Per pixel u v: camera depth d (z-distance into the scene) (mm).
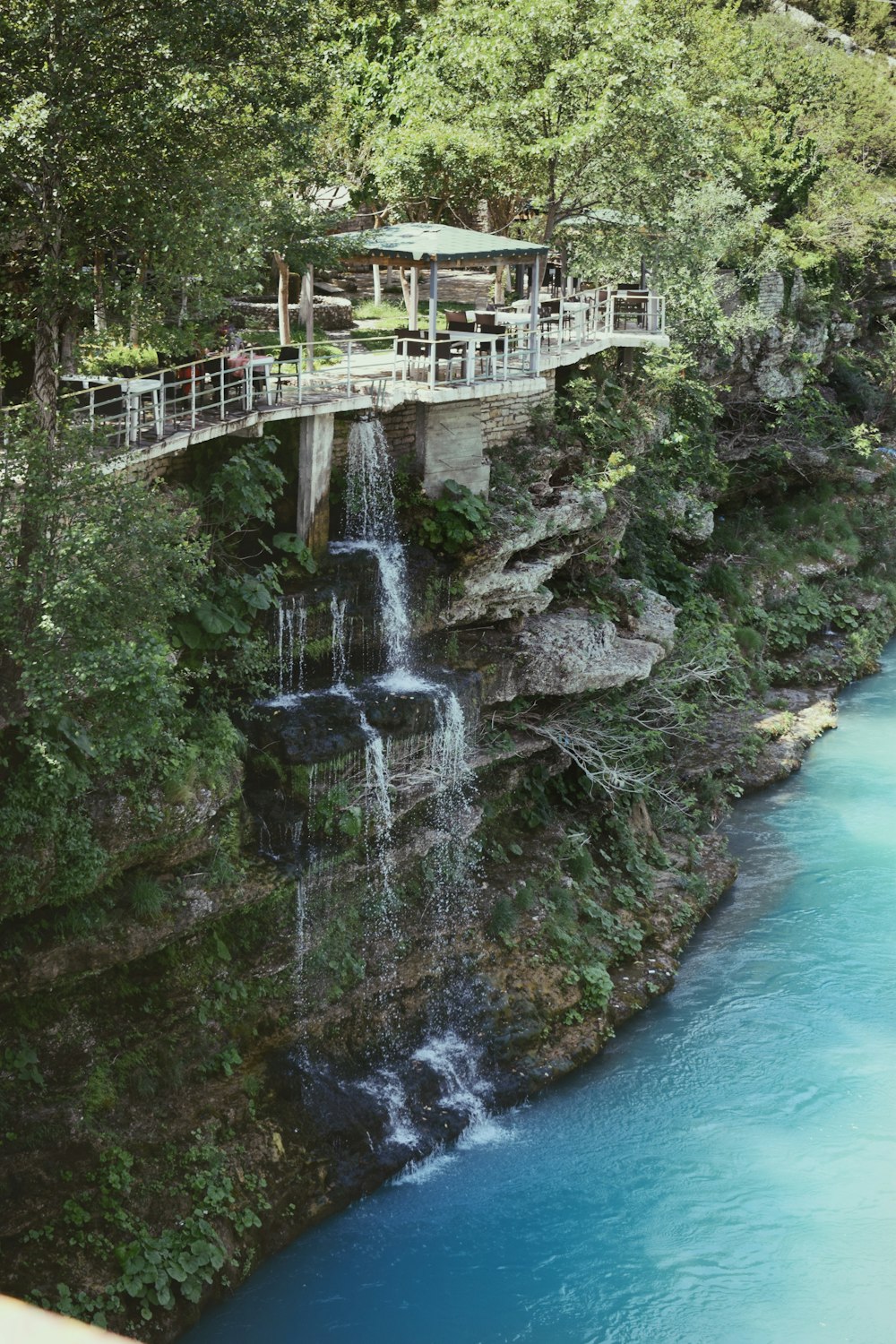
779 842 34625
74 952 20234
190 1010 22250
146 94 18688
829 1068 25609
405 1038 25031
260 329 34656
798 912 31312
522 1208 22078
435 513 28781
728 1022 27156
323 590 26156
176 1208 20266
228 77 19984
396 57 37094
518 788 30281
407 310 38688
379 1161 22703
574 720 30734
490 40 34344
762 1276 20469
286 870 23609
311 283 27797
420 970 25672
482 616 29391
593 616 31422
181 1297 19562
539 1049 25781
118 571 18406
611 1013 27062
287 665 25656
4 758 18469
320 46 23750
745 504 53156
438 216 37719
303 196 30469
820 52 80875
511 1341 19234
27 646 18031
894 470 58812
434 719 26406
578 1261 20844
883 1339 19234
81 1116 20125
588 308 36531
